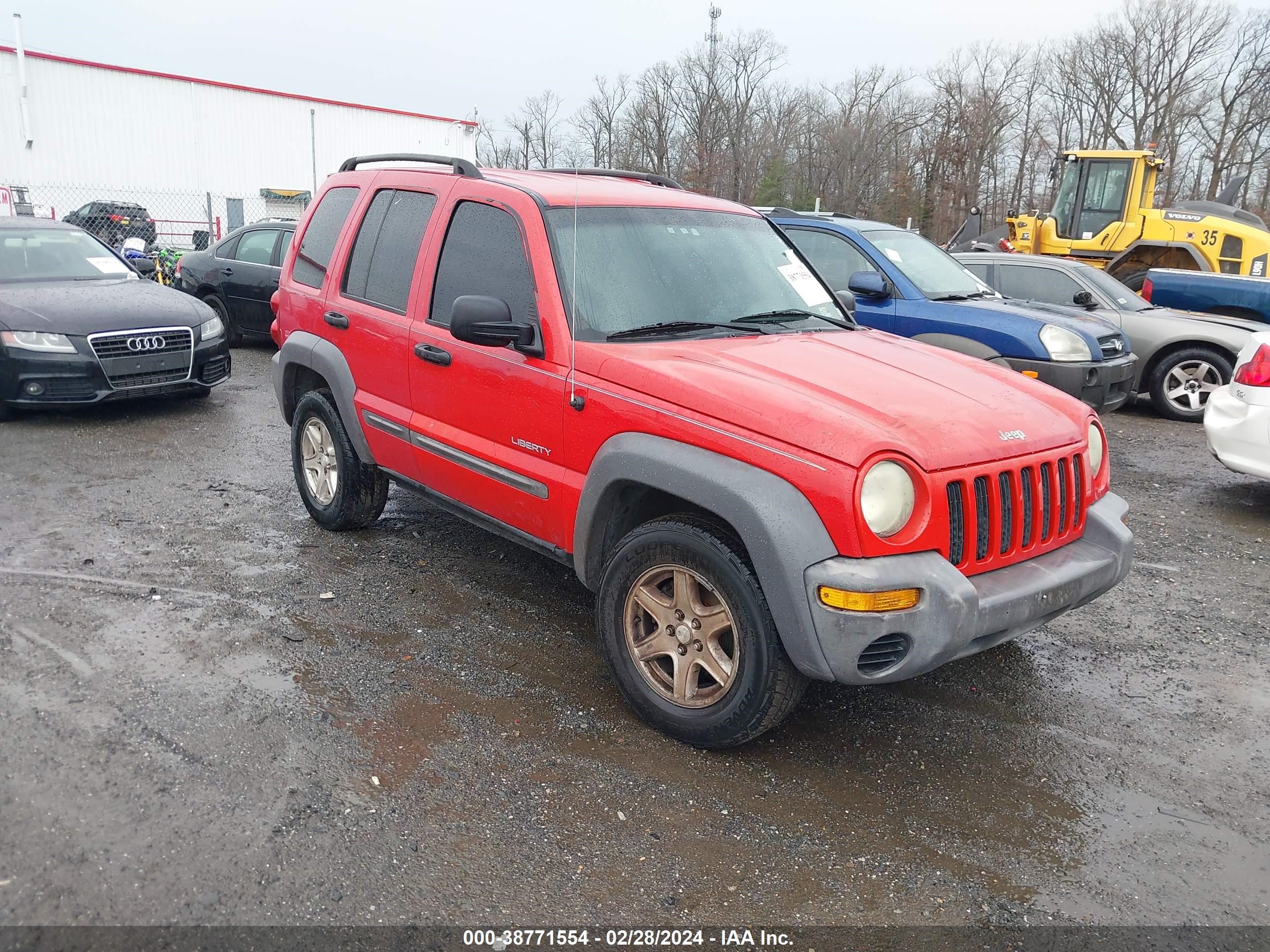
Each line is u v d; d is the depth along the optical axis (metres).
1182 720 3.64
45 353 7.25
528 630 4.16
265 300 11.46
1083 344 7.52
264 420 8.13
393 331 4.39
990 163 48.81
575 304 3.62
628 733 3.35
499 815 2.83
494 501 3.98
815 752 3.30
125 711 3.26
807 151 51.66
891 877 2.65
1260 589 5.07
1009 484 3.12
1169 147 51.47
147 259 10.48
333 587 4.53
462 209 4.20
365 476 4.98
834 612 2.76
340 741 3.18
